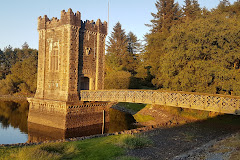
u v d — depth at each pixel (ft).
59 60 85.51
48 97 89.40
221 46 71.26
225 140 49.55
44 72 91.66
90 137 58.80
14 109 131.85
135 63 193.16
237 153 37.73
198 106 54.65
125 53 198.18
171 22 157.17
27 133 80.28
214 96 51.88
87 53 88.99
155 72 120.06
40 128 87.81
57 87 85.87
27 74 204.33
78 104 81.61
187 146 50.42
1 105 147.23
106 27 96.73
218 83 70.13
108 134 61.77
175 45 80.84
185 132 64.03
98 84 93.15
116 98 74.33
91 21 96.27
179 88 78.74
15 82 210.59
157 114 97.96
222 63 68.85
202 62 71.51
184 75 74.18
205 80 70.74
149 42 126.31
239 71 69.56
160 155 43.62
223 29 70.90
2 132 80.79
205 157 39.09
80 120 83.35
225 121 76.13
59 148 44.11
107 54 210.18
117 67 176.96
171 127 71.20
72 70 82.74
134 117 105.40
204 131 65.31
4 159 37.58
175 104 59.21
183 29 80.18
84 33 88.43
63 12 83.82
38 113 89.92
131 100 70.03
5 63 255.70
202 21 78.07
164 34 121.29
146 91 66.49
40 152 39.63
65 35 82.89
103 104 92.22
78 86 85.05
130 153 44.19
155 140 55.36
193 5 160.56
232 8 99.40
